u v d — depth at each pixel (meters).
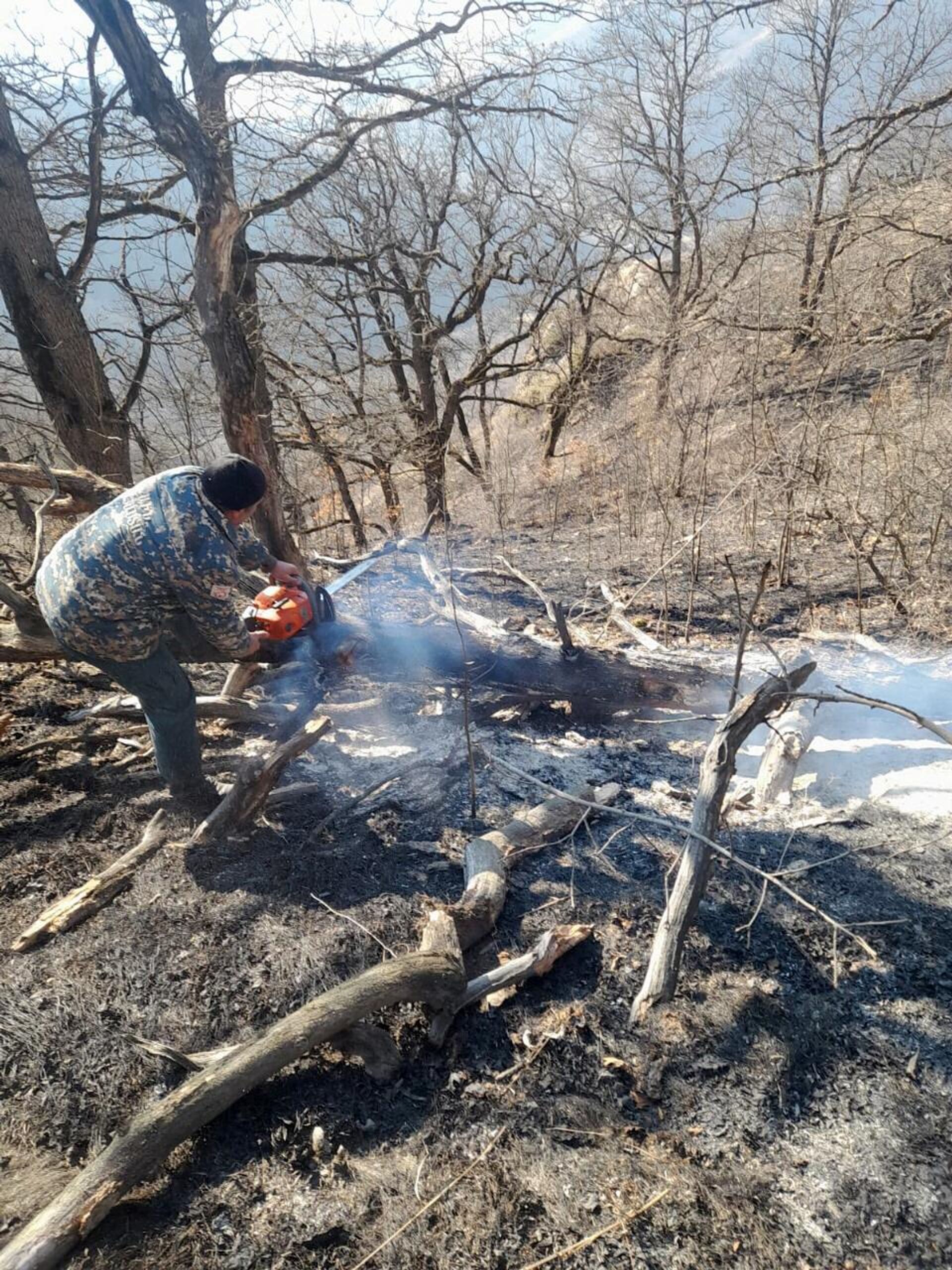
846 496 5.66
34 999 2.38
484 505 10.09
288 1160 2.00
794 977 2.53
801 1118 2.12
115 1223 1.85
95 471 7.61
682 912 2.47
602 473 9.51
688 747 3.93
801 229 8.13
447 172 10.57
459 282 10.84
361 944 2.56
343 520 9.31
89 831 3.16
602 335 11.55
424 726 4.07
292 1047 2.06
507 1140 2.06
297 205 9.37
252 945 2.57
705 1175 1.98
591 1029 2.34
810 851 3.09
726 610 5.46
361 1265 1.79
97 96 7.11
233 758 3.68
